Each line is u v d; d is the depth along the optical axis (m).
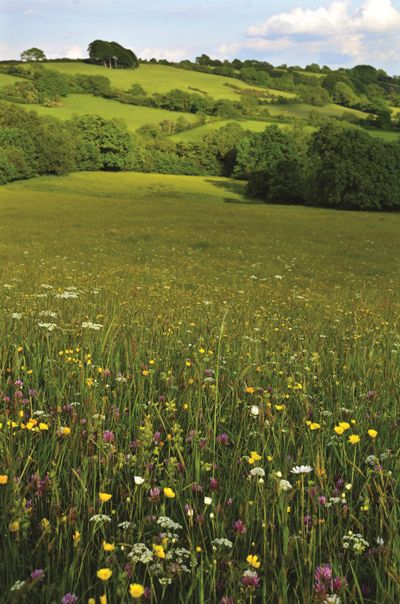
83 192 85.19
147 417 3.50
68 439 3.40
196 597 2.27
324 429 3.76
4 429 3.36
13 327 6.47
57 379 4.63
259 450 3.55
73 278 16.20
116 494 3.05
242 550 2.63
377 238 45.06
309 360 5.83
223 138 125.75
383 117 159.38
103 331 5.98
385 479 3.11
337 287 20.50
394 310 12.21
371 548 2.64
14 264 22.11
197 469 3.08
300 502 2.94
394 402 4.39
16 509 2.56
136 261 29.02
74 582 2.34
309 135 130.00
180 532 2.78
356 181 79.44
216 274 24.47
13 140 94.50
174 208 67.06
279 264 30.17
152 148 126.12
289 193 90.00
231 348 6.30
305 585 2.31
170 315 8.38
